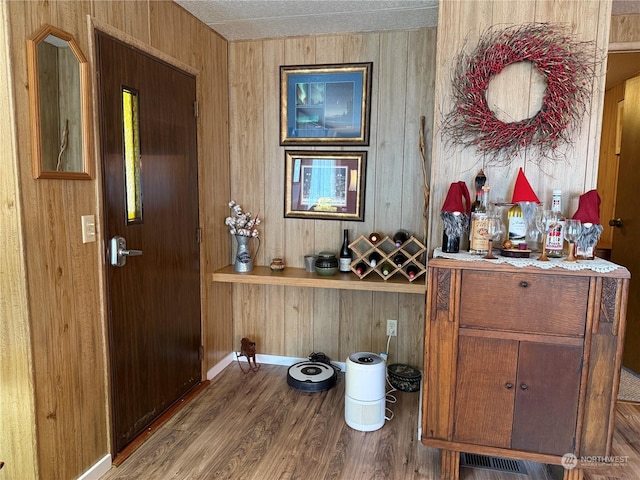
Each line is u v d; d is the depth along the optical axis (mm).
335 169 2969
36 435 1607
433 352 1916
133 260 2133
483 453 1913
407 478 1967
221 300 3131
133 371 2170
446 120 2199
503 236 2174
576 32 2027
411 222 2877
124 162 2043
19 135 1493
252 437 2277
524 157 2141
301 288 3143
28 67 1516
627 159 3230
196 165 2713
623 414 2574
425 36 2748
